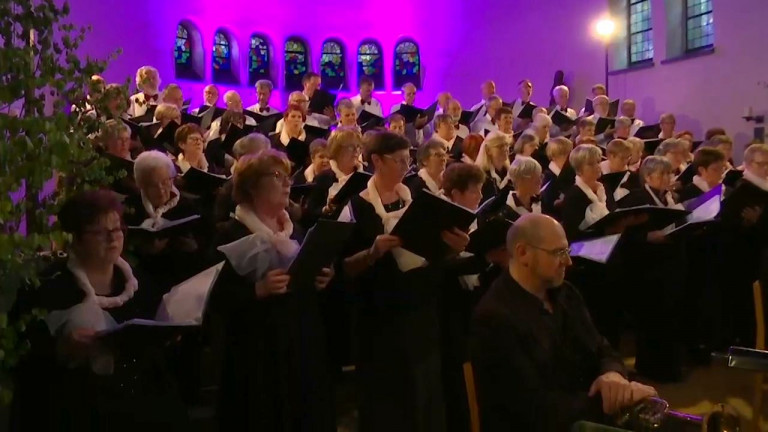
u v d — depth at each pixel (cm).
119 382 268
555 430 287
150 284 296
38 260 274
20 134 244
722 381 594
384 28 1850
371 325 390
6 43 279
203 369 529
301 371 335
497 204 481
